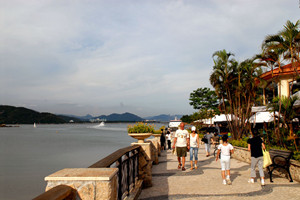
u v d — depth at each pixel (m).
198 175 8.63
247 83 17.41
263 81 16.67
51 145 42.19
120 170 4.55
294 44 10.69
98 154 29.17
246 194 5.89
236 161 12.23
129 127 7.29
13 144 44.59
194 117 32.97
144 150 7.15
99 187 2.43
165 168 10.52
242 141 12.88
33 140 55.03
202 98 55.00
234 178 7.98
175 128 64.81
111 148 36.69
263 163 6.98
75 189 2.43
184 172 9.31
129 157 5.71
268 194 5.84
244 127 17.56
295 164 7.20
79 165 21.75
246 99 18.86
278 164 8.08
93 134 83.06
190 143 10.06
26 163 22.84
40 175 17.70
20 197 12.47
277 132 10.88
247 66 17.00
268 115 15.09
